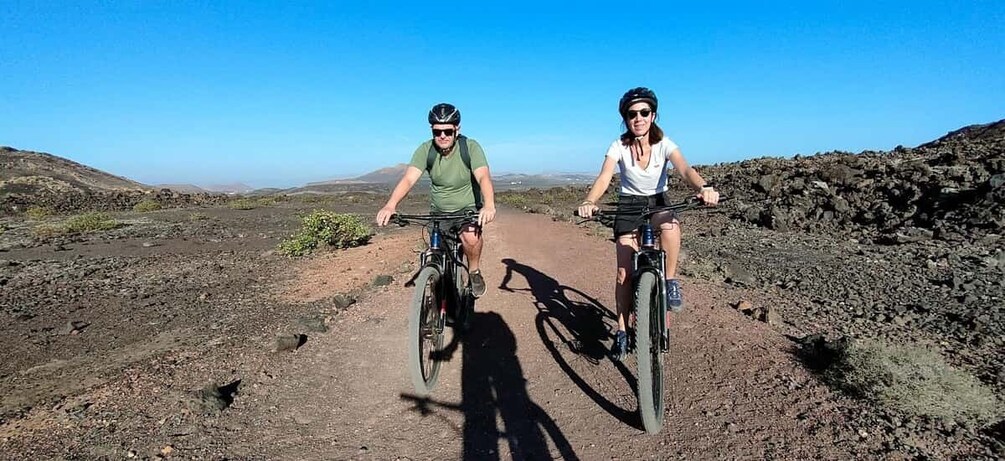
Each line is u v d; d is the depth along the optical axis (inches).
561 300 260.4
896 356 166.6
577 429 147.6
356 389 173.9
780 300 274.5
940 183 607.5
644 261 149.0
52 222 923.4
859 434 136.9
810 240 529.3
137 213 1142.3
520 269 334.6
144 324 277.9
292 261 455.8
